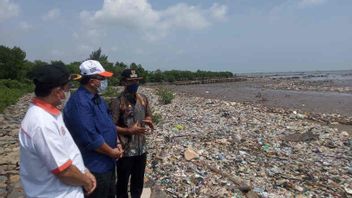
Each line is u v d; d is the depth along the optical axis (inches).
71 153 143.7
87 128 175.0
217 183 339.9
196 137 552.4
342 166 433.1
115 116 226.5
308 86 2472.9
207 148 475.8
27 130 130.8
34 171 132.4
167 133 586.6
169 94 1235.9
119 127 226.4
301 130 668.7
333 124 829.2
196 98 1473.9
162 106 1106.7
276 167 409.7
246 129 663.8
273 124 737.6
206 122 742.5
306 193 331.3
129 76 227.1
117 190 236.8
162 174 358.0
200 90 2267.5
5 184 318.3
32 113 132.6
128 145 228.7
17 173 350.6
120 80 234.2
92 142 176.9
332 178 382.0
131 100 230.7
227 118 808.3
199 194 313.1
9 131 589.6
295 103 1353.3
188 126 681.6
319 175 390.0
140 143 233.9
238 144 518.9
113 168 191.9
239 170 389.1
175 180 341.4
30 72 137.9
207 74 3978.8
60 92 138.6
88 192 147.4
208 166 388.8
